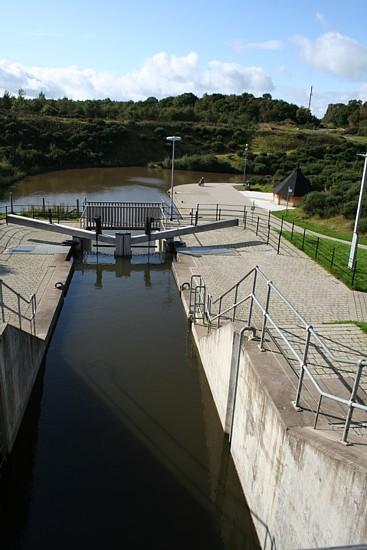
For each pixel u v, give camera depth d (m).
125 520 7.46
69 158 60.62
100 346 12.68
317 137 74.31
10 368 8.53
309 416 6.26
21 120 62.19
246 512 7.82
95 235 20.38
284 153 63.31
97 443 9.07
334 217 27.58
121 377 11.30
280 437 6.23
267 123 99.44
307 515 5.48
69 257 19.25
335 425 6.05
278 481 6.36
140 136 69.19
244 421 8.07
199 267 17.89
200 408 10.27
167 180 52.34
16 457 8.66
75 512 7.56
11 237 20.91
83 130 65.75
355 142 68.38
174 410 10.16
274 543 6.50
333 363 8.20
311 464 5.40
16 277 15.77
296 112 106.81
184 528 7.43
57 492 7.92
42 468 8.41
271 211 31.67
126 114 83.25
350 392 7.07
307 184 35.25
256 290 14.80
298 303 13.47
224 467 8.73
